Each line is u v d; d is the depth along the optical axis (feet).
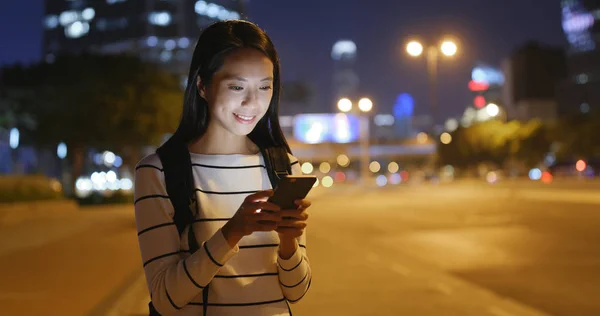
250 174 7.59
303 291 7.55
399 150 507.71
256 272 7.28
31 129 144.56
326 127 510.99
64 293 29.71
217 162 7.53
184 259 6.92
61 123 133.80
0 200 84.02
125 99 132.16
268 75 7.47
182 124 7.84
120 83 135.64
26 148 202.59
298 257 7.27
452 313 24.66
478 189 170.30
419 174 307.58
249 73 7.34
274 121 8.24
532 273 35.32
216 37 7.45
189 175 7.31
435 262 39.81
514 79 472.44
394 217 80.59
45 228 70.44
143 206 7.22
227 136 7.78
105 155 222.07
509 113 466.29
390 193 167.43
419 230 61.52
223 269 7.19
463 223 67.92
